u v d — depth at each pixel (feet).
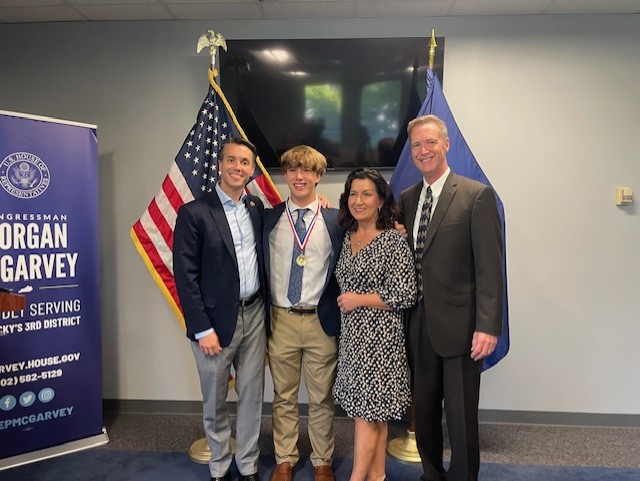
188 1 8.49
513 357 9.41
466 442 5.98
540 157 9.16
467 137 9.21
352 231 6.47
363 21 9.18
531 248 9.27
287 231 6.88
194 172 8.39
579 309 9.28
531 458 8.09
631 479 7.43
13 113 7.45
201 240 6.66
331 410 7.21
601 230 9.16
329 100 9.01
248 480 7.11
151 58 9.44
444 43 9.02
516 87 9.12
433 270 5.96
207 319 6.61
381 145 9.01
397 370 6.08
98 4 8.61
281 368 7.14
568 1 8.41
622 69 8.98
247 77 9.04
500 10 8.80
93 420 8.36
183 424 9.37
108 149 9.61
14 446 7.68
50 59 9.53
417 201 6.48
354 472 6.32
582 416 9.39
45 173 7.75
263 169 8.78
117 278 9.75
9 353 7.57
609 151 9.07
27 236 7.61
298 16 9.09
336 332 6.82
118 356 9.86
